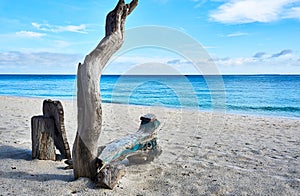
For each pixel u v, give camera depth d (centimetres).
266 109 1509
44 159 381
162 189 298
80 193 272
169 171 362
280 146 531
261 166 394
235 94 2445
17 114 909
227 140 587
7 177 314
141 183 315
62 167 358
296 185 317
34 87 3669
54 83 4794
